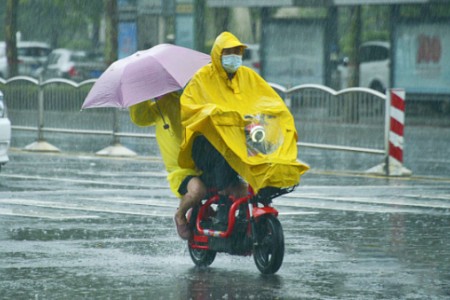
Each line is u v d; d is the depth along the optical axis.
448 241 22.92
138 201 29.28
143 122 19.89
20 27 110.06
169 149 19.47
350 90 40.19
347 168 40.03
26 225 24.75
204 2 77.88
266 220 18.48
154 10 80.06
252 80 18.75
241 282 18.23
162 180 34.81
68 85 46.62
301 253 21.28
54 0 104.94
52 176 35.75
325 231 24.25
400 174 37.59
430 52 64.12
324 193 31.70
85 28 119.00
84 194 30.80
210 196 19.12
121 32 86.56
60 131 46.75
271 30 69.50
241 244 18.88
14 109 48.31
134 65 19.41
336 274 19.00
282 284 18.06
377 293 17.31
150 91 19.14
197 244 19.47
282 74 69.56
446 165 41.38
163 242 22.56
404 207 28.61
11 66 75.31
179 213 19.27
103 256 20.75
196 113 18.17
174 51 19.75
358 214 27.14
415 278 18.66
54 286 17.78
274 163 17.56
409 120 64.88
